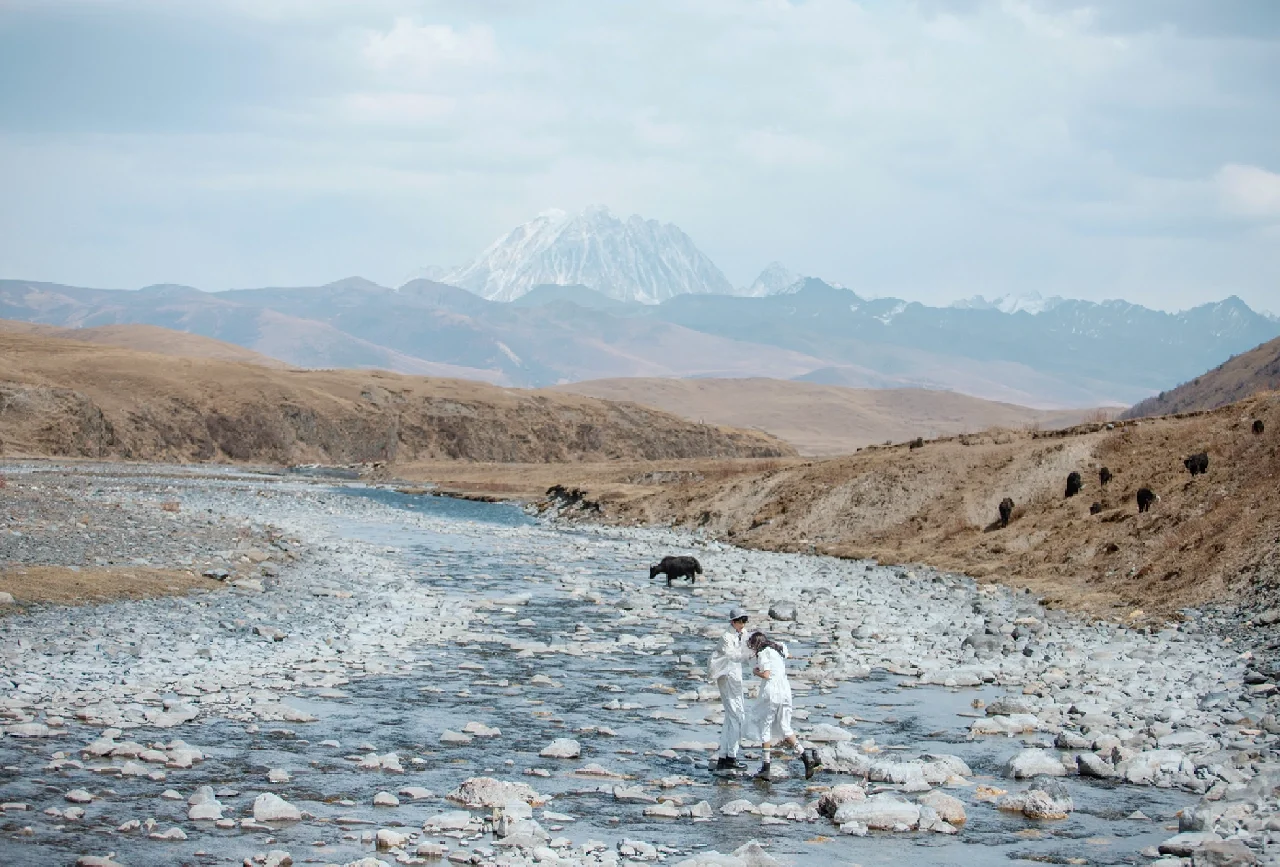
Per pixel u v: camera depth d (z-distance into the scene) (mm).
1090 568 43375
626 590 42250
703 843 13531
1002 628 32750
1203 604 34625
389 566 45438
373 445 189000
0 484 53531
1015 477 56812
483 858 12500
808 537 62094
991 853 13305
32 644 23375
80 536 38969
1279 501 38594
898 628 33188
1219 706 20906
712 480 83062
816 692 23406
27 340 190750
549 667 25672
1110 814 14938
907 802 14789
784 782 16531
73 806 13938
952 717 21109
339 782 15719
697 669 25891
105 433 145000
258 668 23359
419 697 21719
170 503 56781
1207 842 12195
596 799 15445
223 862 12203
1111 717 20375
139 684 20875
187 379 180125
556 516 85750
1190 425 53219
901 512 60156
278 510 74250
